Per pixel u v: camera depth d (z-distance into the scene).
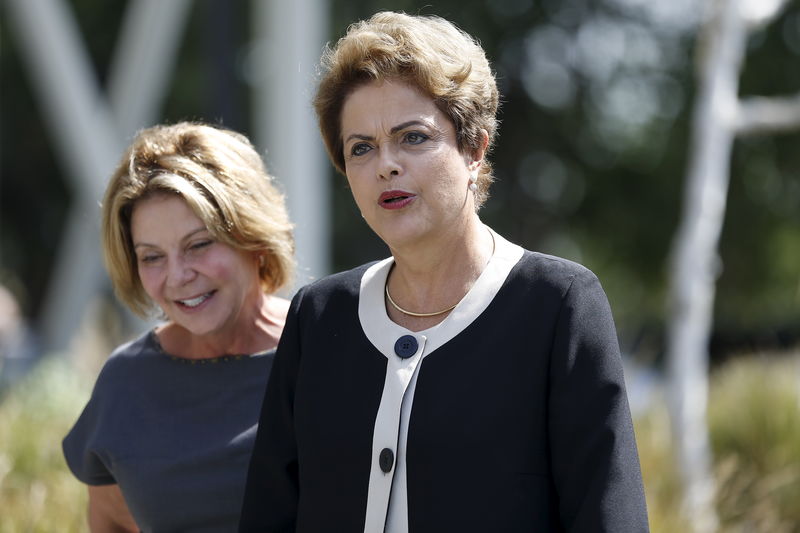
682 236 17.73
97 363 27.59
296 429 7.47
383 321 7.27
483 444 6.69
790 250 53.81
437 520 6.69
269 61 25.03
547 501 6.77
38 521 13.87
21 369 28.66
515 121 52.22
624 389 6.77
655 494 16.36
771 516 17.95
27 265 55.47
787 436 19.88
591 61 52.09
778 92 48.50
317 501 7.21
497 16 51.00
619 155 52.06
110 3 50.84
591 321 6.82
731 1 17.62
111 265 9.61
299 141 24.70
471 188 7.23
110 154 29.31
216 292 9.28
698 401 17.31
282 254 9.59
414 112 6.93
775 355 24.80
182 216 9.05
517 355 6.82
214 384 9.45
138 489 9.27
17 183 54.28
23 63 51.97
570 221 53.91
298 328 7.75
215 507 9.20
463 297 7.14
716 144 17.67
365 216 7.17
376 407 7.02
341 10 44.72
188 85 48.44
